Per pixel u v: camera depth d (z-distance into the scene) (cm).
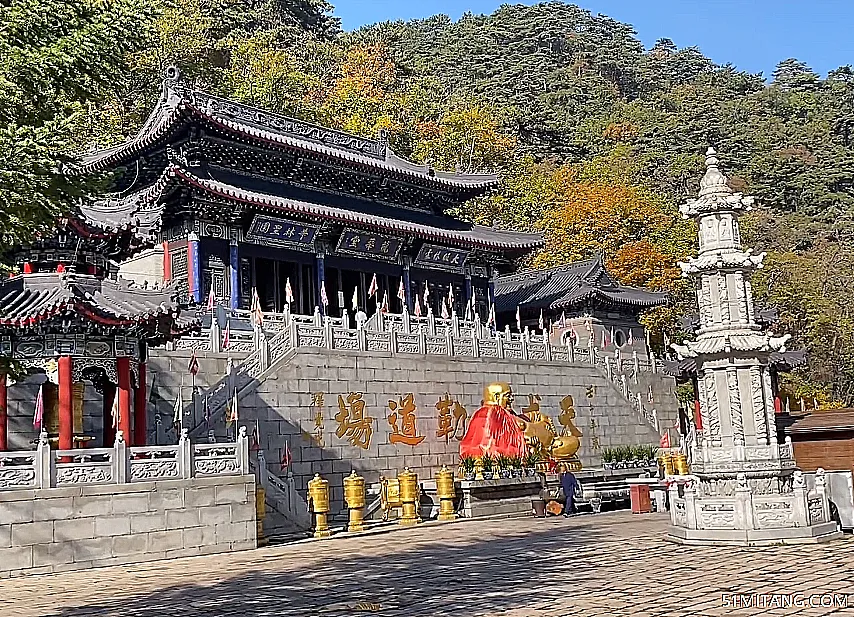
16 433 3025
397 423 3931
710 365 2573
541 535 2859
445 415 4144
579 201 8300
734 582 1691
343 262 5353
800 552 2128
